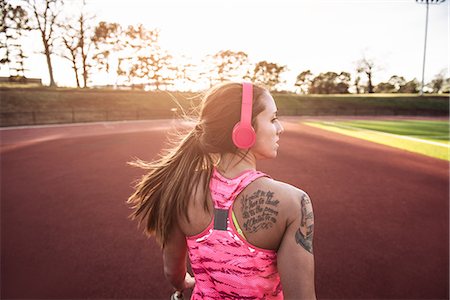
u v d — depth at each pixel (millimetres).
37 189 6156
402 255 3506
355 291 2869
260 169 8172
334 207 5129
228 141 866
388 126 22781
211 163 907
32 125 23625
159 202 982
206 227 859
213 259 850
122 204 5207
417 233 4090
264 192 817
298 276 778
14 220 4523
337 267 3266
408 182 6785
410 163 8891
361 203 5344
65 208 5031
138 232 4078
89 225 4320
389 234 4062
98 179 6965
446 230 4152
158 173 1015
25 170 7914
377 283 2988
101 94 37344
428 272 3156
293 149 11492
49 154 10344
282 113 46094
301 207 802
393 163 8898
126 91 40156
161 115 35188
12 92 29938
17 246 3701
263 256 820
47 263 3328
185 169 925
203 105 923
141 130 19672
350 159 9539
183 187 903
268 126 869
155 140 14352
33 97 30812
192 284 1271
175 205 922
